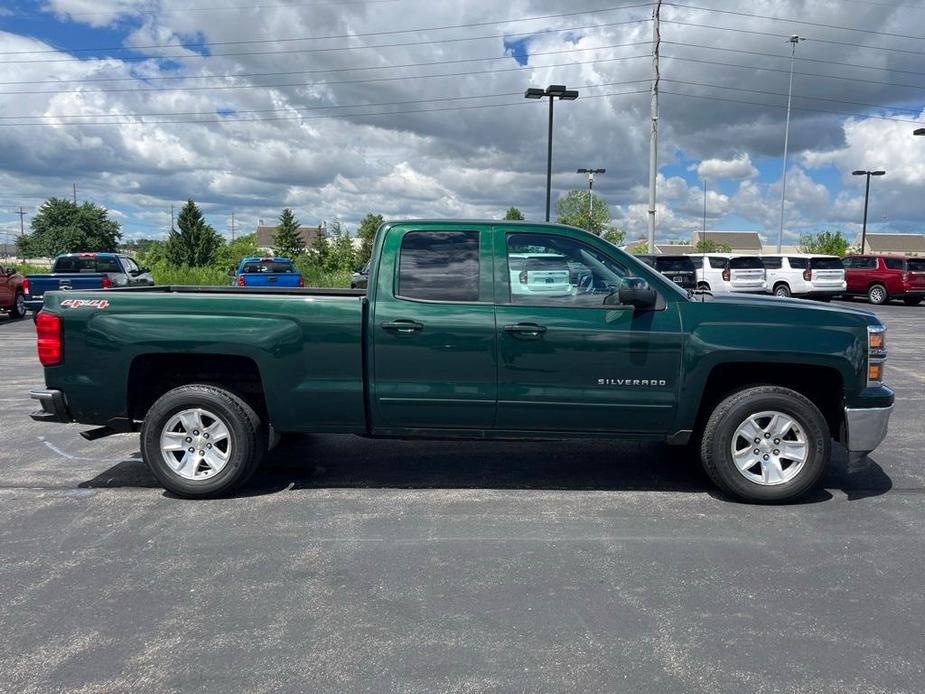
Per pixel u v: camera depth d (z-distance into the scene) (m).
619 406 5.00
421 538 4.47
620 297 4.77
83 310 5.09
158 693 2.90
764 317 4.96
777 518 4.82
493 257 5.06
